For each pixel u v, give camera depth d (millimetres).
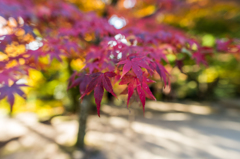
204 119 6551
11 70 1276
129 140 4184
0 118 6480
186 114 7559
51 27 2164
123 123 5824
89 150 3527
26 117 6672
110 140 4152
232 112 7918
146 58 871
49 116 6688
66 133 4676
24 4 2010
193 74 10391
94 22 1884
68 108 7535
